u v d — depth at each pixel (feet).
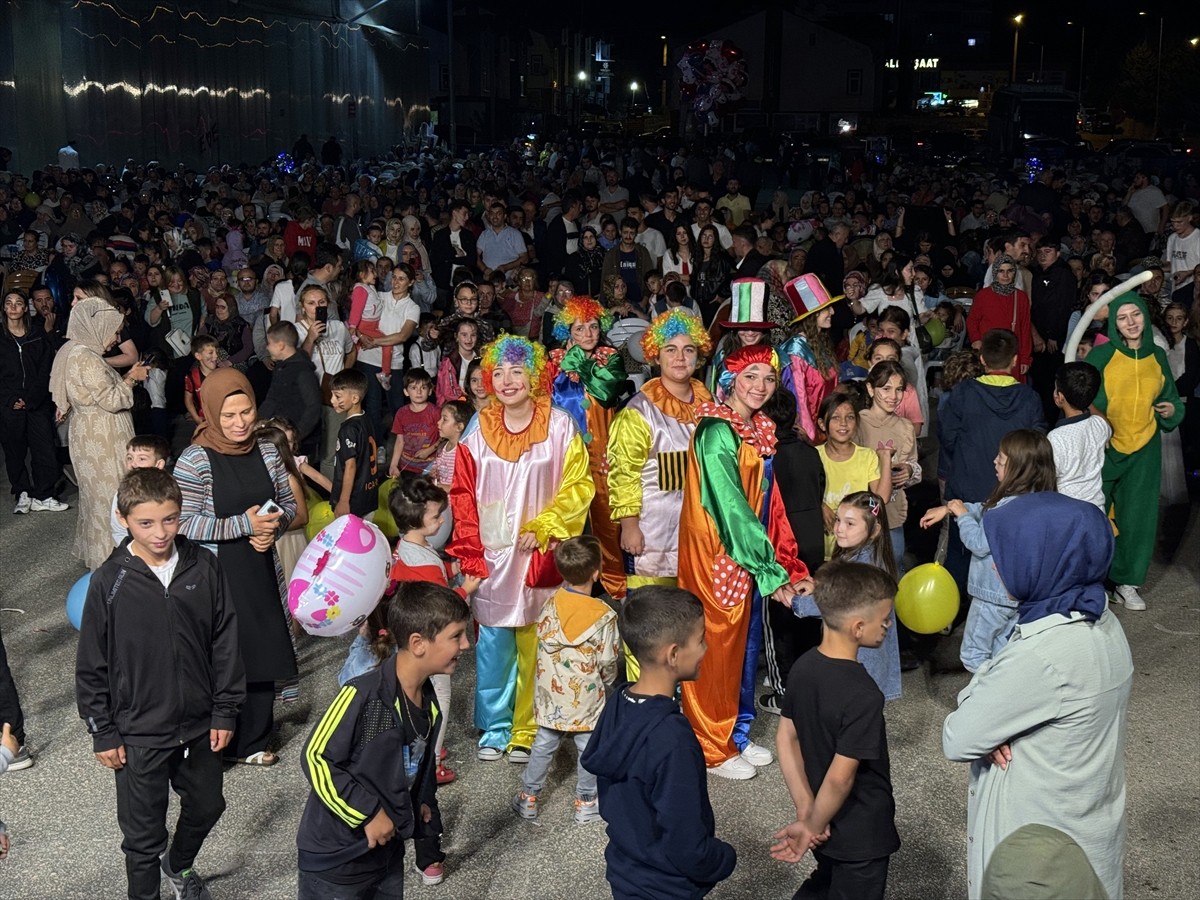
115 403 26.91
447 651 12.31
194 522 18.06
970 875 12.12
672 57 259.80
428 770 13.14
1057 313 37.40
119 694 14.17
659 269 46.52
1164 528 31.32
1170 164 129.59
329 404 30.30
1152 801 18.24
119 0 109.81
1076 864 7.85
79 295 27.07
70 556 29.66
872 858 12.52
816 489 20.33
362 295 36.55
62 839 17.22
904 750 19.88
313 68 142.92
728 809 18.10
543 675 17.21
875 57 236.02
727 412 18.71
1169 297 43.55
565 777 19.19
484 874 16.40
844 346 35.99
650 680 11.73
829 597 12.44
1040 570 11.53
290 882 16.14
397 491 18.61
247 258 59.88
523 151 162.71
